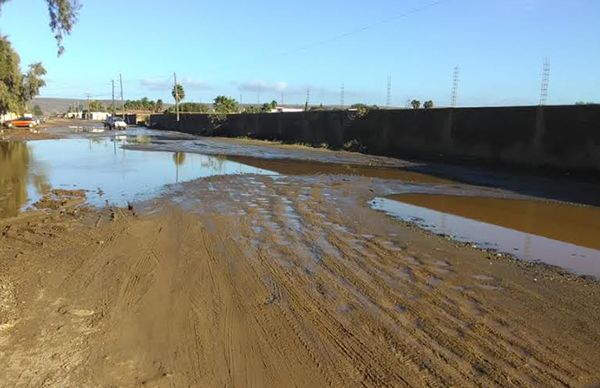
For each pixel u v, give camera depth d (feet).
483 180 71.46
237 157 106.22
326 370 17.66
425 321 21.86
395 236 37.45
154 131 242.78
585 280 28.25
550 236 39.91
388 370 17.63
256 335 20.36
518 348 19.38
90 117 522.47
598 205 54.08
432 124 103.19
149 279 27.02
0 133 185.68
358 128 126.11
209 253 32.01
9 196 56.13
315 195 56.18
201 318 21.98
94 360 18.25
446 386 16.60
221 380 16.98
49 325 21.21
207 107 369.30
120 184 64.59
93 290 25.39
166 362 18.17
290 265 29.63
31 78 234.17
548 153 78.18
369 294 25.04
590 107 71.67
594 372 17.61
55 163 91.61
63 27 47.50
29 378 16.96
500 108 87.20
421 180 71.41
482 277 28.17
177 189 59.52
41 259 30.89
